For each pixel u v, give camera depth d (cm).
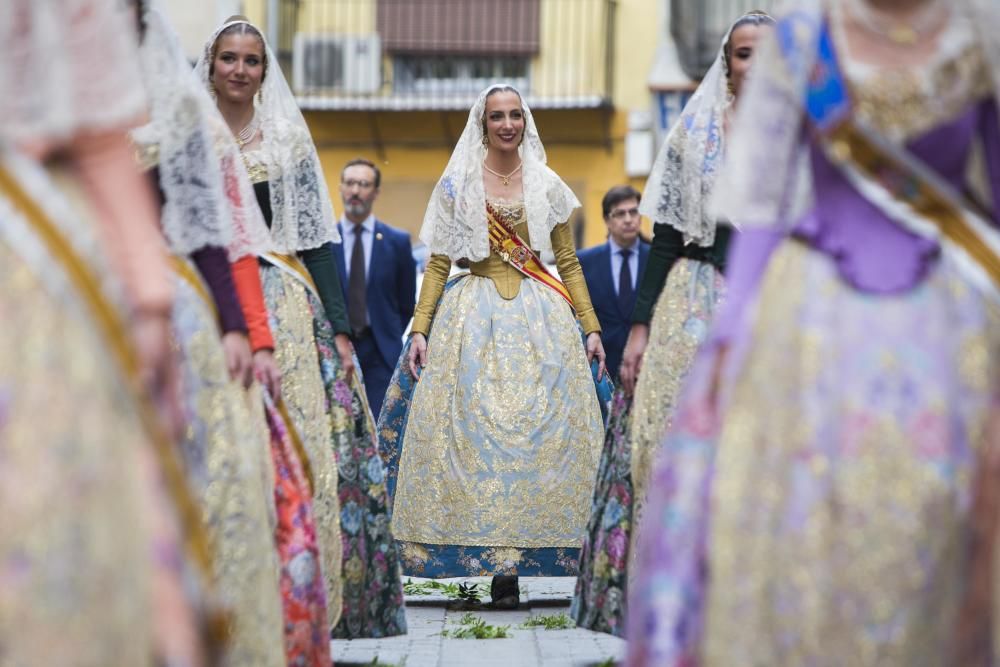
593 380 1105
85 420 396
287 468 664
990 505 451
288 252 837
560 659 843
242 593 571
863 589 439
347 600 848
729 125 828
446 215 1105
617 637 914
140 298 429
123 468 401
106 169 428
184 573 416
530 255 1104
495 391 1079
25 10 416
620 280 1381
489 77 2834
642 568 473
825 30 478
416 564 1083
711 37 2709
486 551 1065
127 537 398
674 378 834
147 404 413
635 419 849
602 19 2755
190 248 588
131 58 433
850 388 449
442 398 1089
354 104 2822
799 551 444
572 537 1070
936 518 441
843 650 440
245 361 603
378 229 1460
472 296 1102
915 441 443
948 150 479
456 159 1109
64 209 412
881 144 471
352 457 845
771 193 480
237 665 568
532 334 1087
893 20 476
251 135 835
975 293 463
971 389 454
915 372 448
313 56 2838
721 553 452
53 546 386
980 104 480
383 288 1448
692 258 843
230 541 572
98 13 425
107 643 391
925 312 456
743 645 447
